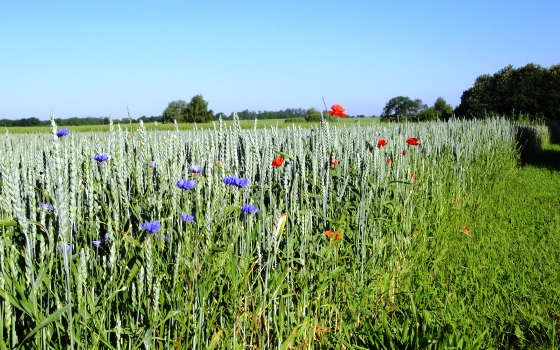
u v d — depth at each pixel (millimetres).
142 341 1941
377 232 4355
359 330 3383
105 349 2023
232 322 2498
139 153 3207
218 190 2768
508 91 51438
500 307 3943
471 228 6434
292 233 2922
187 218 2510
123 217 2617
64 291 2037
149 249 2035
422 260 4648
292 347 2879
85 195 2855
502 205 8242
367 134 6941
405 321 3234
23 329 1967
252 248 3016
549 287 4391
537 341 3471
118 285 2105
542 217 7445
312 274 3248
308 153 4297
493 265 4891
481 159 11258
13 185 1696
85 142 3102
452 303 3814
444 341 2904
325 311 3357
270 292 2801
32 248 2021
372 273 3902
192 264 2268
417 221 5328
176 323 2230
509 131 17391
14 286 1772
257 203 3240
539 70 51125
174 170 2453
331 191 4008
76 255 1928
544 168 14695
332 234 3504
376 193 4340
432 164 7859
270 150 3514
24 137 8852
